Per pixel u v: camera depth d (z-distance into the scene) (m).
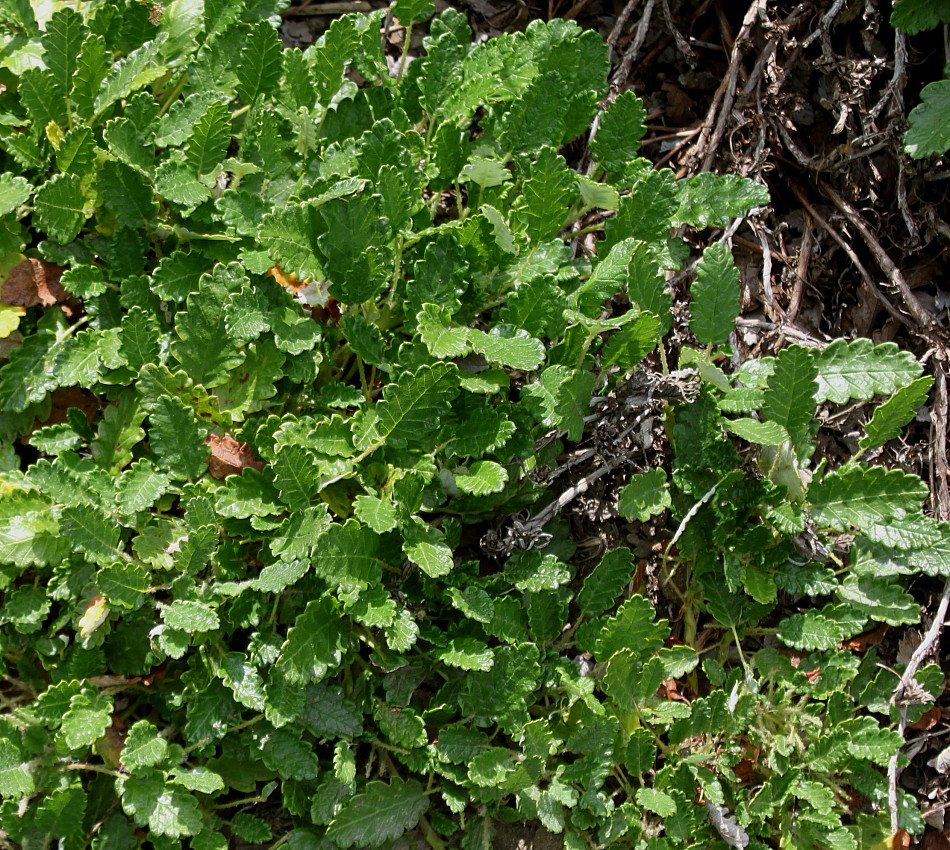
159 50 0.72
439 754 0.68
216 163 0.70
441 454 0.69
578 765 0.69
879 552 0.71
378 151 0.70
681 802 0.69
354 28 0.71
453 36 0.72
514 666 0.68
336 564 0.67
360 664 0.69
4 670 0.67
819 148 0.75
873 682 0.72
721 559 0.72
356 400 0.69
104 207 0.70
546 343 0.72
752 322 0.73
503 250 0.70
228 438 0.69
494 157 0.72
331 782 0.67
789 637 0.71
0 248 0.70
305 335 0.69
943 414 0.72
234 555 0.68
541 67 0.72
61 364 0.68
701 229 0.72
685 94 0.76
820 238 0.74
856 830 0.71
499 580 0.70
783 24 0.74
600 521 0.72
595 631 0.70
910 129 0.70
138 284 0.69
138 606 0.67
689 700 0.72
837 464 0.73
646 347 0.70
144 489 0.67
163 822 0.66
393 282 0.70
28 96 0.70
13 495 0.68
